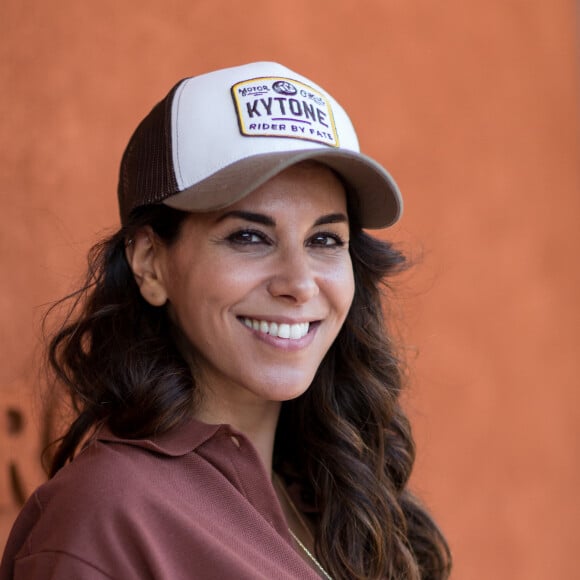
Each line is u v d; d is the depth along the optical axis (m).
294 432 2.49
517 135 5.08
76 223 3.59
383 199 2.18
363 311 2.44
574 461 5.22
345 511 2.40
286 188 2.02
